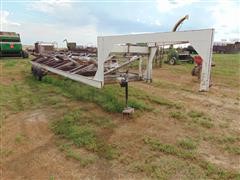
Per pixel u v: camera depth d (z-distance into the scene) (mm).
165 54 17188
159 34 2895
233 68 13008
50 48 17359
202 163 2641
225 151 2941
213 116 4352
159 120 4105
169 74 10352
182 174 2420
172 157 2783
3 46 15422
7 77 8578
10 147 3082
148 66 4652
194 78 9148
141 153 2885
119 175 2428
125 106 4750
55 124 3887
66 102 5266
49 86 7000
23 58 16844
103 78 3863
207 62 2336
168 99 5598
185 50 17875
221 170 2486
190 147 3033
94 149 2977
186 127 3773
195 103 5285
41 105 5023
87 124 3881
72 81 7613
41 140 3301
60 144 3156
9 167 2613
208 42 2305
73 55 8305
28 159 2777
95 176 2418
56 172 2498
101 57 3775
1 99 5430
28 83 7492
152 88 7020
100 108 4809
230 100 5586
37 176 2436
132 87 7066
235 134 3480
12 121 4062
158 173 2434
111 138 3332
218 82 8297
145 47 4504
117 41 3457
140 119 4156
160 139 3303
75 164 2654
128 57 5230
